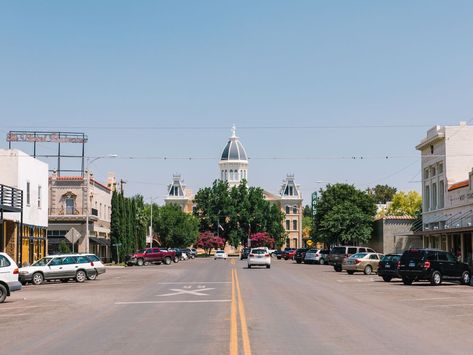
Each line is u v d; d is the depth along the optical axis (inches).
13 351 515.5
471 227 1836.9
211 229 5935.0
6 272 995.3
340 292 1157.1
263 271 2133.4
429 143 2564.0
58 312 831.1
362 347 518.6
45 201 2237.9
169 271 2159.2
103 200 3297.2
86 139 2972.4
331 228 3174.2
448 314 777.6
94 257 1598.2
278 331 616.4
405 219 3016.7
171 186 7303.2
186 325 673.6
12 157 1925.4
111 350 514.0
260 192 6058.1
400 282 1507.1
